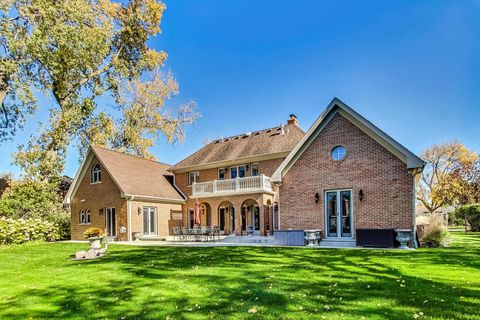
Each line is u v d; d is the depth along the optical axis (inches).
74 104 1093.8
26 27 780.6
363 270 332.2
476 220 1083.9
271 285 279.6
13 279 365.7
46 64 824.9
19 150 1066.7
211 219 997.8
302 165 659.4
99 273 377.1
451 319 185.3
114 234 945.5
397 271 321.1
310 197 642.8
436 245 558.3
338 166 620.1
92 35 889.5
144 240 901.2
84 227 1005.2
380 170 577.0
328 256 438.3
